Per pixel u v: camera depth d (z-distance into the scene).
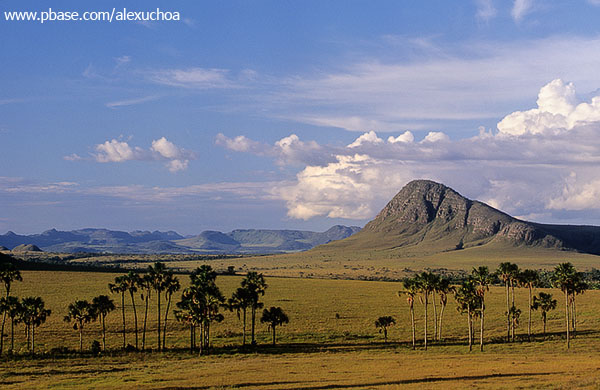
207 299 117.56
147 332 136.38
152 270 123.56
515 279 137.38
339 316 164.75
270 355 112.62
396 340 131.50
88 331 134.62
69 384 78.25
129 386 74.56
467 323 153.25
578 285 121.75
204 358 107.69
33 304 112.94
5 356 107.12
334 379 78.12
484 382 74.12
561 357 104.00
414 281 123.50
